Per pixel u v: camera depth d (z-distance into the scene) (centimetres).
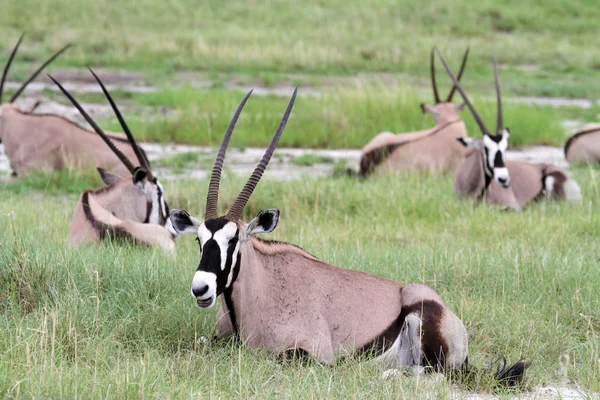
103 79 6912
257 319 1709
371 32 9038
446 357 1702
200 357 1673
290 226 3100
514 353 1872
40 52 7519
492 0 10538
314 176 4100
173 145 4950
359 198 3459
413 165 4188
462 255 2439
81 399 1420
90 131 3997
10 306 1834
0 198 3344
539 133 5372
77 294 1855
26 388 1429
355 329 1722
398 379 1588
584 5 10650
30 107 4797
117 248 2308
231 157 4641
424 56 8100
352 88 6078
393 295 1761
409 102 5559
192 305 1923
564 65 8431
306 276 1752
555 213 3397
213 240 1617
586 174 4197
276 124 5312
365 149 4231
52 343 1549
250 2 10100
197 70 7481
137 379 1509
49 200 3447
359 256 2438
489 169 3478
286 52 7875
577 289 2108
